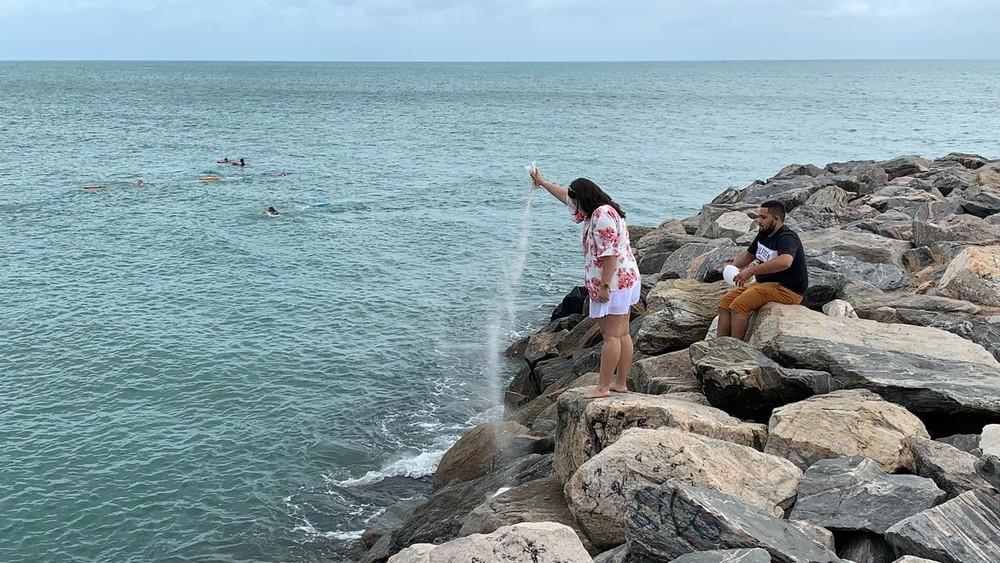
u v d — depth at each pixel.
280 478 15.09
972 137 78.38
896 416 7.88
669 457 6.94
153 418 17.28
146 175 51.06
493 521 8.06
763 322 10.22
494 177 53.12
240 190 46.41
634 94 171.00
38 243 31.83
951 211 19.33
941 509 6.11
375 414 17.66
